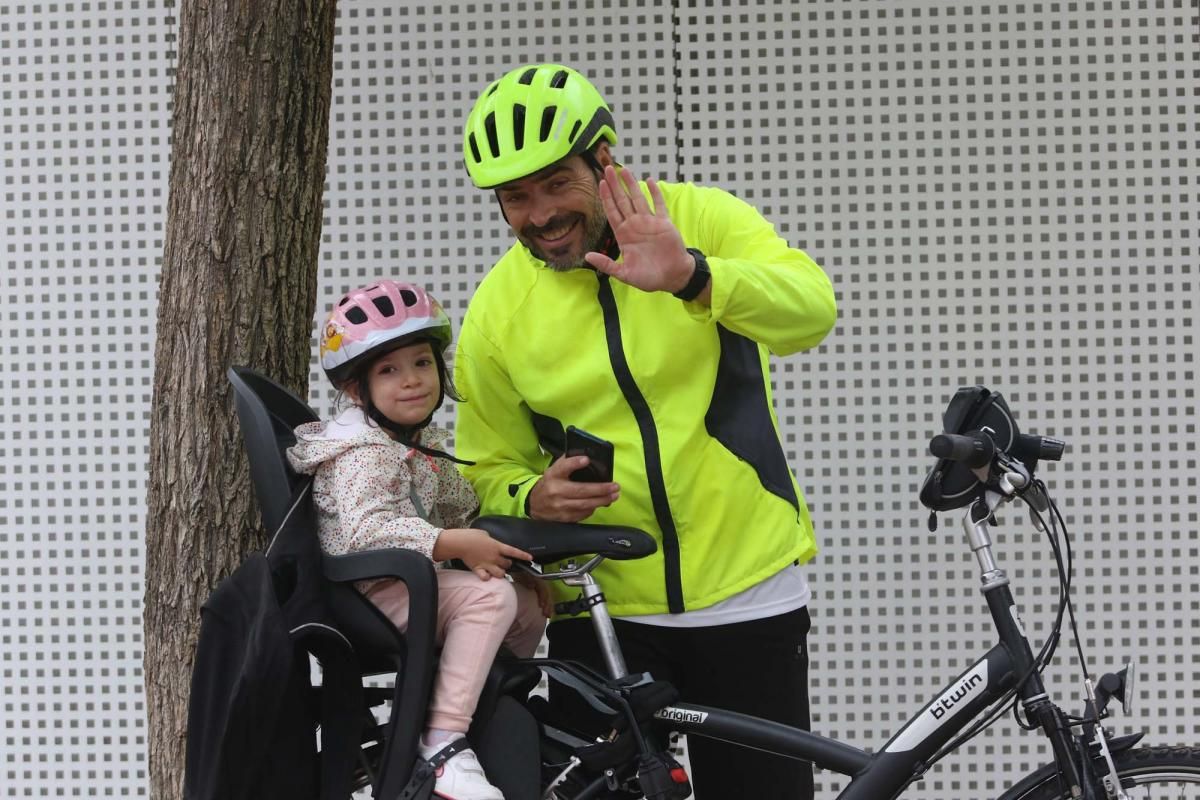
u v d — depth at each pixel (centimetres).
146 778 1201
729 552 741
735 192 1143
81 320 1191
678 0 1137
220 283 838
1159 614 1138
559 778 701
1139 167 1120
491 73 1152
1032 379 1137
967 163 1130
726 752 764
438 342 727
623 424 738
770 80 1137
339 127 1163
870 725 1158
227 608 655
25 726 1205
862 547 1153
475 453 784
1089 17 1118
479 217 1162
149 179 1183
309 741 651
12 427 1198
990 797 1158
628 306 728
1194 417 1127
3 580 1201
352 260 1168
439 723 664
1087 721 676
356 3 1157
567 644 781
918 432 1146
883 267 1141
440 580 688
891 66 1129
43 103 1185
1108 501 1139
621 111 1141
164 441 852
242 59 838
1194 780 682
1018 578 1148
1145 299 1126
